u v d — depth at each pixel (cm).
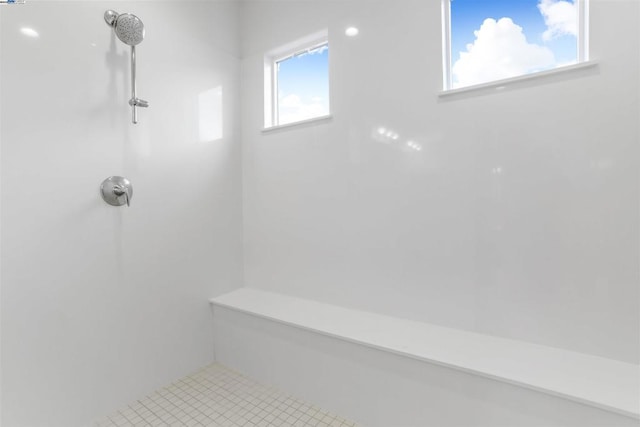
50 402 143
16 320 133
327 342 163
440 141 162
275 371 184
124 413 162
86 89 154
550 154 138
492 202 151
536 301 143
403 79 172
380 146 180
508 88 145
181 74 197
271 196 226
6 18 129
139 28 160
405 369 141
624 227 126
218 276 220
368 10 182
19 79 133
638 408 100
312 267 209
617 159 126
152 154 181
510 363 128
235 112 232
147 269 179
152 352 181
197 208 206
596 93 128
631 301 125
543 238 140
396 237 177
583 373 120
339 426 153
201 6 209
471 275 157
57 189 144
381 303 183
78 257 151
